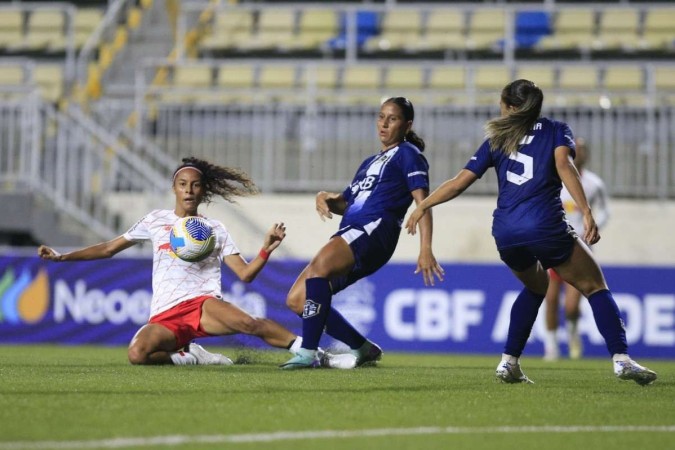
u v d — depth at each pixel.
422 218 24.19
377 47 65.25
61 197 51.44
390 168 25.59
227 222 52.28
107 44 66.44
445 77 61.00
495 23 66.19
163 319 27.34
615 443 14.73
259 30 68.00
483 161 21.80
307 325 25.25
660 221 51.59
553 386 22.27
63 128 51.56
